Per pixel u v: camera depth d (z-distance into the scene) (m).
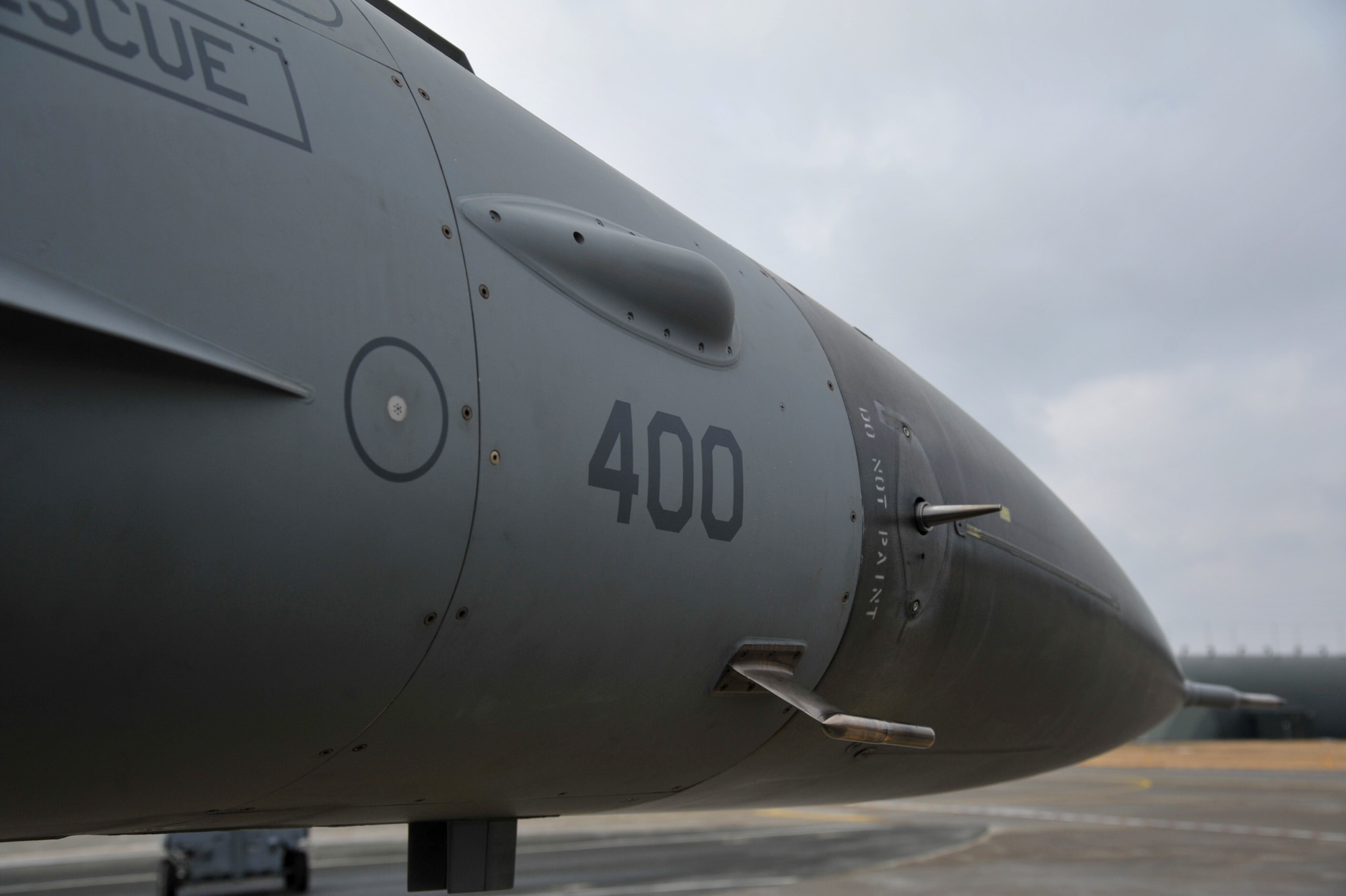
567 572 2.46
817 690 3.46
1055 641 4.55
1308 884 14.31
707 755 3.33
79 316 1.64
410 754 2.46
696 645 2.91
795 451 3.25
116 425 1.72
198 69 2.03
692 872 15.70
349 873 15.41
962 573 3.93
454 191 2.50
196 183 1.92
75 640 1.74
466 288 2.37
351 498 2.02
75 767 1.91
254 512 1.88
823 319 4.05
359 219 2.19
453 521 2.20
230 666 1.94
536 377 2.45
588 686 2.69
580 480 2.49
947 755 4.43
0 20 1.75
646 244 2.95
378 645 2.15
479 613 2.31
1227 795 28.30
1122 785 32.69
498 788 2.88
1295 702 50.44
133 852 18.06
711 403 2.98
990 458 4.57
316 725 2.18
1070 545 4.86
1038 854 17.72
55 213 1.71
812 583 3.23
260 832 12.41
